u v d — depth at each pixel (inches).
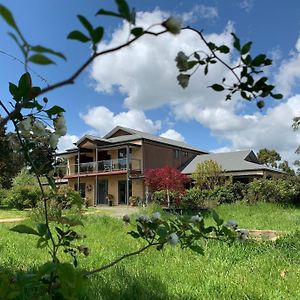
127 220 112.0
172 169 1011.9
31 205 1033.5
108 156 1425.9
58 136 82.1
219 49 61.6
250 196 883.4
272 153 2237.9
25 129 77.8
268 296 173.8
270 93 62.9
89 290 165.2
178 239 94.0
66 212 335.0
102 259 250.1
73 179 1464.1
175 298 169.6
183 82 61.6
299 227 459.2
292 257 261.4
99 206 1286.9
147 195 1061.1
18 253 282.4
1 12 35.6
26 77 67.2
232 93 64.2
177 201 828.0
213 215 98.2
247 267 232.8
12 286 71.3
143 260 247.1
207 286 186.5
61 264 64.2
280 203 861.2
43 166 83.4
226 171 1240.2
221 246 278.5
